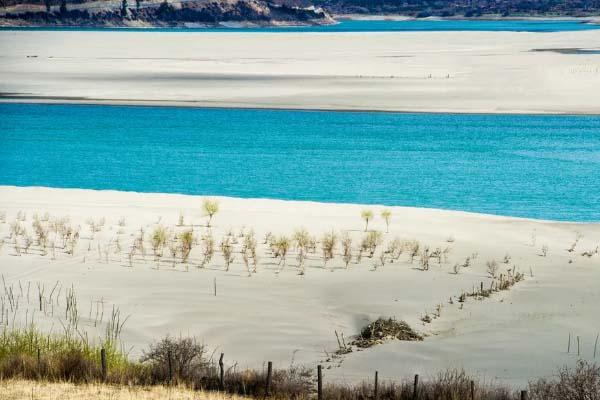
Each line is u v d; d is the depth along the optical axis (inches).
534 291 3774.6
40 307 3449.8
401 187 7342.5
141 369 2696.9
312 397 2502.5
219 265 4175.7
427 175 7839.6
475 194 7066.9
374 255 4416.8
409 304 3563.0
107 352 2790.4
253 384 2571.4
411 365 2854.3
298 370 2802.7
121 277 3932.1
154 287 3789.4
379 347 3063.5
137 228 4987.7
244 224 5172.2
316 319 3405.5
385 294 3700.8
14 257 4247.0
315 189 7298.2
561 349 2999.5
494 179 7657.5
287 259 4313.5
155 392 2434.8
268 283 3875.5
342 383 2632.9
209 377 2642.7
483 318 3393.2
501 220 5506.9
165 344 2790.4
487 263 4173.2
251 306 3545.8
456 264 4237.2
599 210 6525.6
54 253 4338.1
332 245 4372.5
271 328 3289.9
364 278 3959.2
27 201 5954.7
